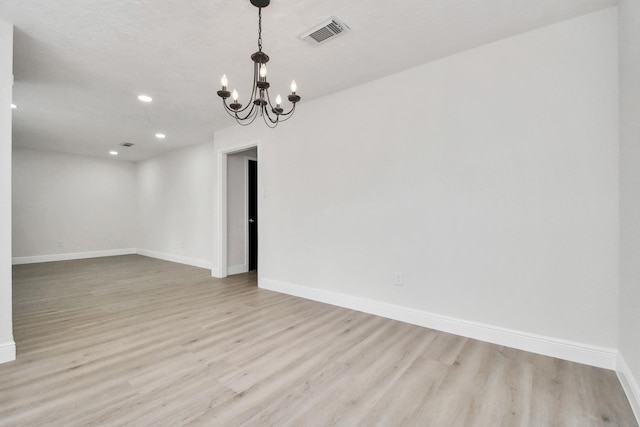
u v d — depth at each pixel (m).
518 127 2.30
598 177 2.03
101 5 1.93
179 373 1.93
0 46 2.05
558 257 2.15
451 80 2.59
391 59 2.65
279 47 2.44
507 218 2.34
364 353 2.21
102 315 3.02
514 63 2.31
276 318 2.94
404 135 2.85
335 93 3.33
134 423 1.47
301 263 3.67
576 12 2.04
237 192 5.22
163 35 2.27
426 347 2.31
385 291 2.97
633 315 1.64
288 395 1.71
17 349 2.26
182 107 3.76
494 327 2.38
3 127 2.05
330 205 3.39
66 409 1.57
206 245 5.68
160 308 3.25
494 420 1.51
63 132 4.89
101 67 2.75
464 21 2.13
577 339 2.09
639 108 1.56
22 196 6.05
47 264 5.98
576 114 2.09
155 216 6.92
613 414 1.55
